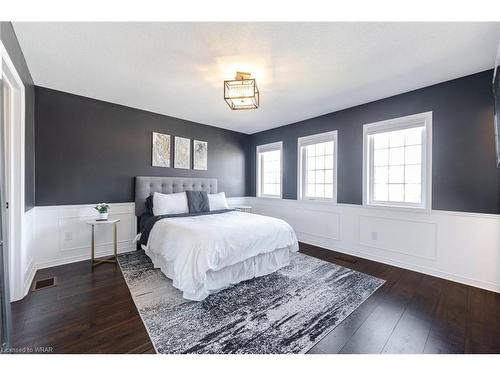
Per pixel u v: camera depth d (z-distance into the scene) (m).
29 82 2.49
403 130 3.10
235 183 5.27
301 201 4.37
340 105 3.54
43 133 2.96
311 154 4.34
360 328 1.76
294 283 2.54
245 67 2.39
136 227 3.74
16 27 1.77
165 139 4.09
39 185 2.92
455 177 2.63
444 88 2.71
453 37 1.88
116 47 2.05
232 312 1.96
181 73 2.53
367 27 1.77
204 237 2.28
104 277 2.65
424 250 2.86
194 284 2.12
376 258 3.30
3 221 1.39
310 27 1.77
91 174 3.34
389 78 2.63
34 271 2.75
